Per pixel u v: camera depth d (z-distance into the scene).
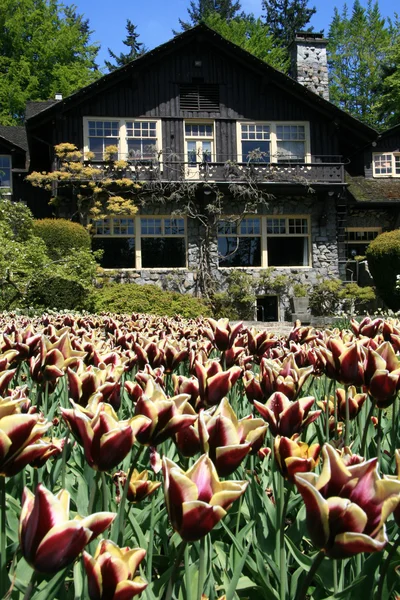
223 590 1.29
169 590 0.95
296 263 18.34
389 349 1.58
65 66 29.94
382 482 0.79
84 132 17.28
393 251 16.86
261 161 18.19
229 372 1.42
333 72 38.47
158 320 4.85
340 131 19.05
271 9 42.31
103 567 0.82
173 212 17.00
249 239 18.19
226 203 17.98
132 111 17.58
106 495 1.27
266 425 1.11
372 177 20.69
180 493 0.83
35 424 0.96
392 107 29.83
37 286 12.68
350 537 0.77
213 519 0.82
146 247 17.69
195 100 17.95
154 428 1.11
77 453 1.89
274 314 18.02
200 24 17.20
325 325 15.34
